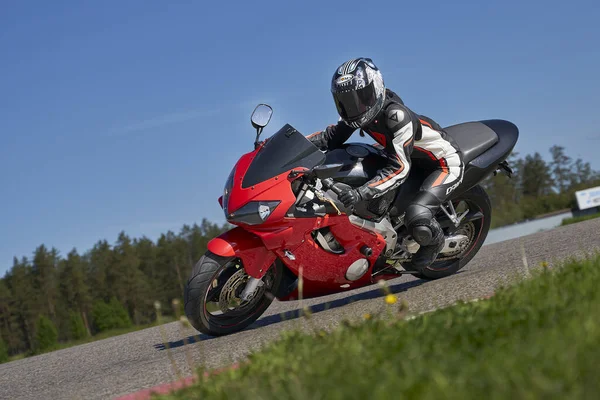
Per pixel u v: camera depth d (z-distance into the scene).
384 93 6.55
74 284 116.44
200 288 6.28
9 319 117.00
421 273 8.10
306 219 6.40
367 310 6.09
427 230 6.93
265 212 6.15
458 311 4.04
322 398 2.50
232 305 6.61
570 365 2.42
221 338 6.45
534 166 136.75
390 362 2.94
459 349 3.03
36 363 7.91
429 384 2.40
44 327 97.25
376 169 6.88
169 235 127.31
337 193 6.40
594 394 2.13
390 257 7.20
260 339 5.61
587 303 3.48
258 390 2.89
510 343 2.94
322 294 7.09
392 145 6.57
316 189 6.30
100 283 117.44
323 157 6.50
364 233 6.84
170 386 3.97
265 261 6.42
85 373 6.12
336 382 2.66
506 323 3.39
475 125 8.05
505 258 9.26
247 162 6.59
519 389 2.22
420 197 7.07
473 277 7.16
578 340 2.77
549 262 7.18
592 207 60.66
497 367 2.58
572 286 4.15
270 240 6.30
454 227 7.87
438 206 7.12
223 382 3.35
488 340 3.13
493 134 7.89
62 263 119.62
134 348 7.43
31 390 5.73
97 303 108.06
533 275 5.13
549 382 2.26
